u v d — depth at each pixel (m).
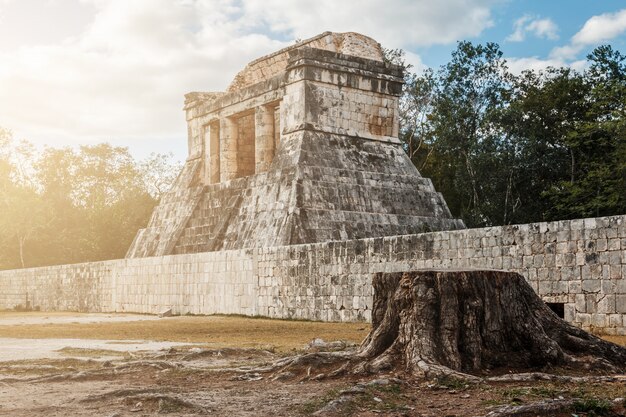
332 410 7.62
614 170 41.75
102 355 14.24
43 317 39.00
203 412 7.75
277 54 46.75
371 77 43.00
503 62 55.94
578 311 19.70
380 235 39.81
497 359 9.80
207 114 49.41
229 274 33.34
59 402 8.64
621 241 18.92
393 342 10.03
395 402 8.01
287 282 29.72
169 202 50.59
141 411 7.92
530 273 20.92
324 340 16.97
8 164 82.06
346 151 41.25
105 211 81.25
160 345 16.77
